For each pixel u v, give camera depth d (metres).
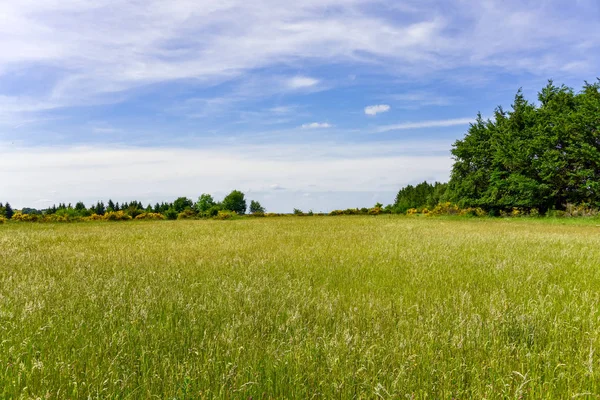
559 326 4.36
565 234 17.56
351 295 5.88
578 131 34.94
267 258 9.70
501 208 42.31
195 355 3.57
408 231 19.47
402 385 3.04
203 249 11.71
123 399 2.88
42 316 4.66
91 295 5.60
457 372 3.28
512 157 39.38
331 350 3.55
